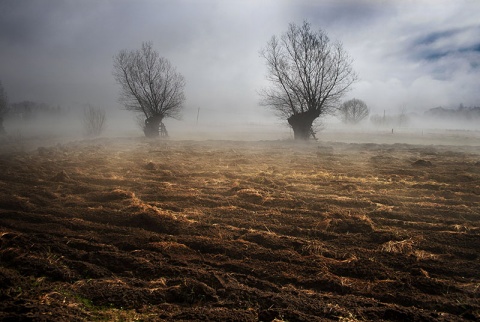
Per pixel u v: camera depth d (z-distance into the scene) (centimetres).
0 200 912
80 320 420
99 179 1252
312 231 759
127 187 1156
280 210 914
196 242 685
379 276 569
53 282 523
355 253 657
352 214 866
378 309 462
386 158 1902
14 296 465
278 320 425
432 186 1165
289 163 1714
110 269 581
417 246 684
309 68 2992
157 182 1229
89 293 489
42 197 994
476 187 1133
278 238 717
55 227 764
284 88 3092
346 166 1620
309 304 472
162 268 573
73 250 636
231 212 895
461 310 469
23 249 634
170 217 809
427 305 482
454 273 580
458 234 735
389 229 779
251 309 460
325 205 951
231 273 568
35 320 396
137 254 634
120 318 436
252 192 1057
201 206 953
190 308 464
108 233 740
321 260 621
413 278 550
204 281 536
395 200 1010
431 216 867
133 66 3584
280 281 556
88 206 933
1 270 517
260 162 1758
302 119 3092
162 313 451
